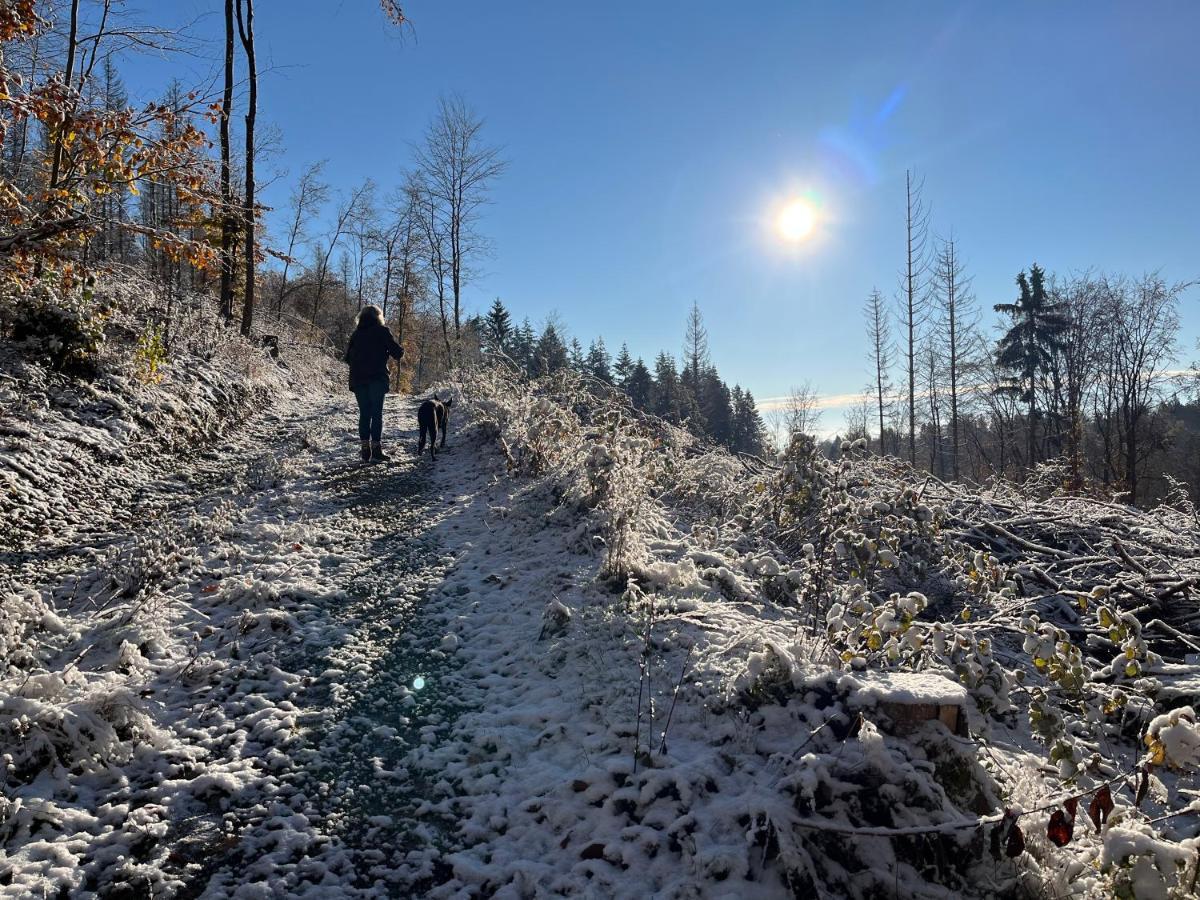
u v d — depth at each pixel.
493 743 3.61
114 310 9.70
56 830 2.85
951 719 3.17
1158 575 5.86
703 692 3.67
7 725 3.13
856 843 2.76
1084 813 3.18
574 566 5.68
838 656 3.70
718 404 64.56
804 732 3.23
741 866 2.65
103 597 4.88
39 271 7.51
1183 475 39.38
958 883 2.75
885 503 4.99
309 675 4.20
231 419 10.75
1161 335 28.41
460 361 21.70
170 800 3.09
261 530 6.34
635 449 6.93
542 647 4.52
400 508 7.66
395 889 2.73
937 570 5.99
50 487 6.16
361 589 5.47
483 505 7.77
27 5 5.29
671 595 5.02
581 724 3.69
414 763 3.48
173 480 7.70
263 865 2.77
